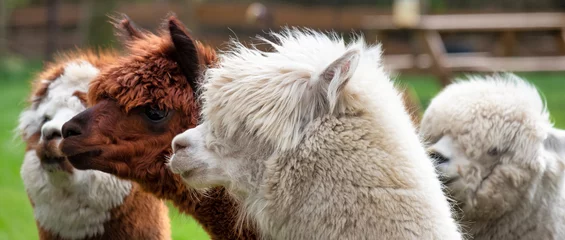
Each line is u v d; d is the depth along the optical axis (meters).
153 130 5.55
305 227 4.58
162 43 5.73
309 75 4.66
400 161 4.61
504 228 6.68
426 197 4.65
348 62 4.46
